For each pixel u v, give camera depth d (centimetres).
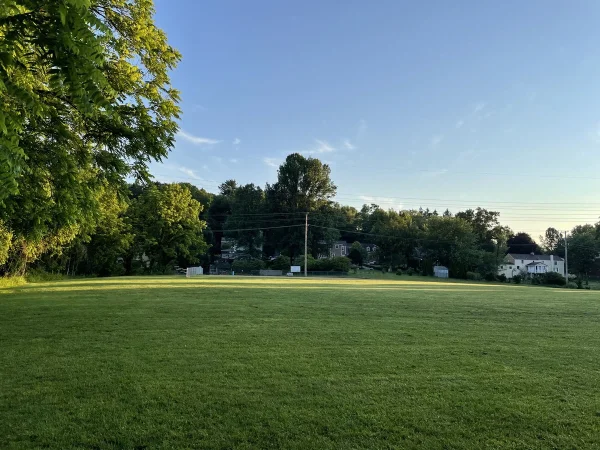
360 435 410
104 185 1020
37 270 3691
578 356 723
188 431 414
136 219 5628
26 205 1011
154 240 5559
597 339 877
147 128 916
